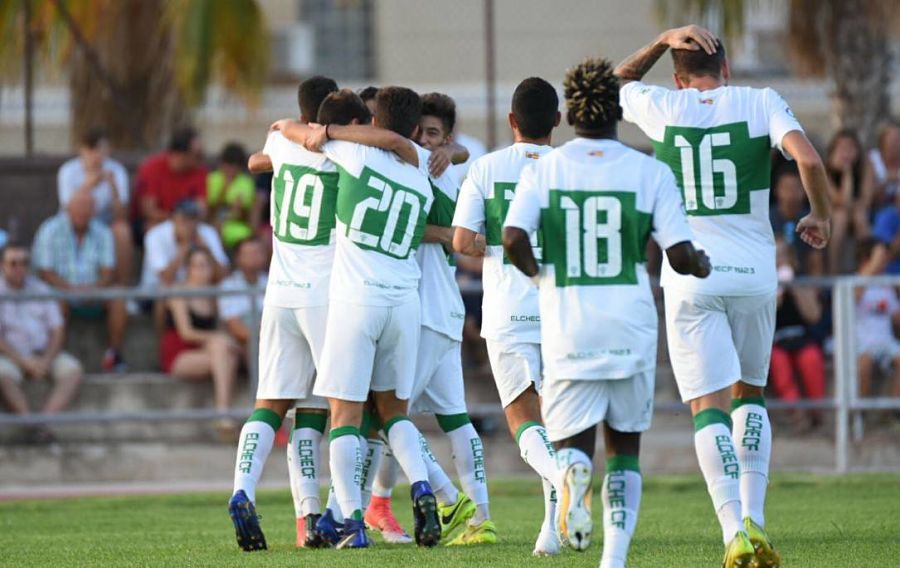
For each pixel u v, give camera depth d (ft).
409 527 96.43
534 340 77.20
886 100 186.19
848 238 152.97
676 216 59.36
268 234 155.02
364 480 83.46
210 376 139.95
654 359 59.77
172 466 139.23
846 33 184.96
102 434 140.46
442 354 82.64
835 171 152.97
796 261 145.89
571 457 58.13
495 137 166.71
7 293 138.82
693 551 77.30
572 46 234.79
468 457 82.33
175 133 157.69
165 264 147.33
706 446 66.28
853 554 75.05
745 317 69.10
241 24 191.62
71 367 140.36
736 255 68.59
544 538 74.59
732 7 180.86
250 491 78.02
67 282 148.97
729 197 68.95
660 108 70.49
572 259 59.31
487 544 81.00
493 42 168.35
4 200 169.27
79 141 191.72
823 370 136.67
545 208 59.67
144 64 192.03
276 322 79.77
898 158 155.12
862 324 134.31
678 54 72.23
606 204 59.31
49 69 186.50
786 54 192.65
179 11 187.73
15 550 85.30
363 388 77.51
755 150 68.90
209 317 140.05
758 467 69.97
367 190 77.10
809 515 98.22
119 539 91.20
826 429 136.87
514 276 77.41
